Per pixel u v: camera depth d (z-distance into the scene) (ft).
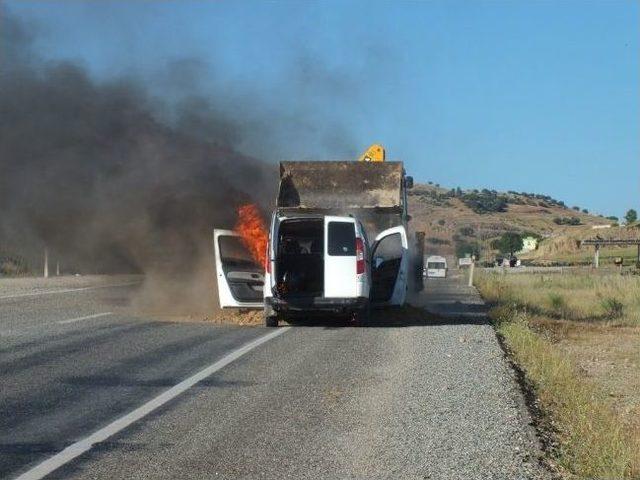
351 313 52.65
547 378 36.40
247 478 21.38
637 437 27.43
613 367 46.39
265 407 28.91
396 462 22.77
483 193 584.81
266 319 51.90
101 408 28.48
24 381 32.96
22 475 21.18
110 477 21.22
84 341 44.32
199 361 38.11
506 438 25.14
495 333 50.31
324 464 22.57
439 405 29.32
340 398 30.40
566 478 22.25
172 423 26.61
